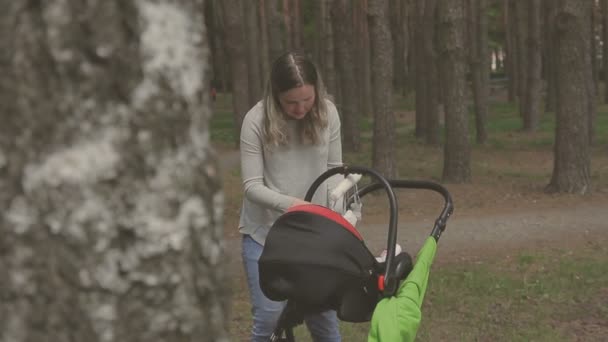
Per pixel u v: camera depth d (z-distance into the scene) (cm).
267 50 2619
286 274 285
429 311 607
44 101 107
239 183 1442
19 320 110
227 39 1881
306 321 369
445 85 1405
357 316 296
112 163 110
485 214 1069
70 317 111
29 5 105
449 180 1398
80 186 109
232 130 2595
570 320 582
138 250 113
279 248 287
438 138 2050
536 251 828
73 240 110
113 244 112
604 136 2117
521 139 2200
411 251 877
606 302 618
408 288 289
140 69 111
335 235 285
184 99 117
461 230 962
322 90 335
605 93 3384
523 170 1579
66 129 108
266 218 348
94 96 108
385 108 1258
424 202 1195
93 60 108
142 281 114
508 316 591
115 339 113
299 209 292
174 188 116
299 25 2877
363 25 3080
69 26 106
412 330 284
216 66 3850
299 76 319
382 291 289
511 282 682
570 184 1209
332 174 325
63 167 108
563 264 748
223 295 128
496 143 2109
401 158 1828
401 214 1100
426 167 1650
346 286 286
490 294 648
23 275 110
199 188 120
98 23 108
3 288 110
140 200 113
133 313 114
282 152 338
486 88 2481
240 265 779
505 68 4941
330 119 345
